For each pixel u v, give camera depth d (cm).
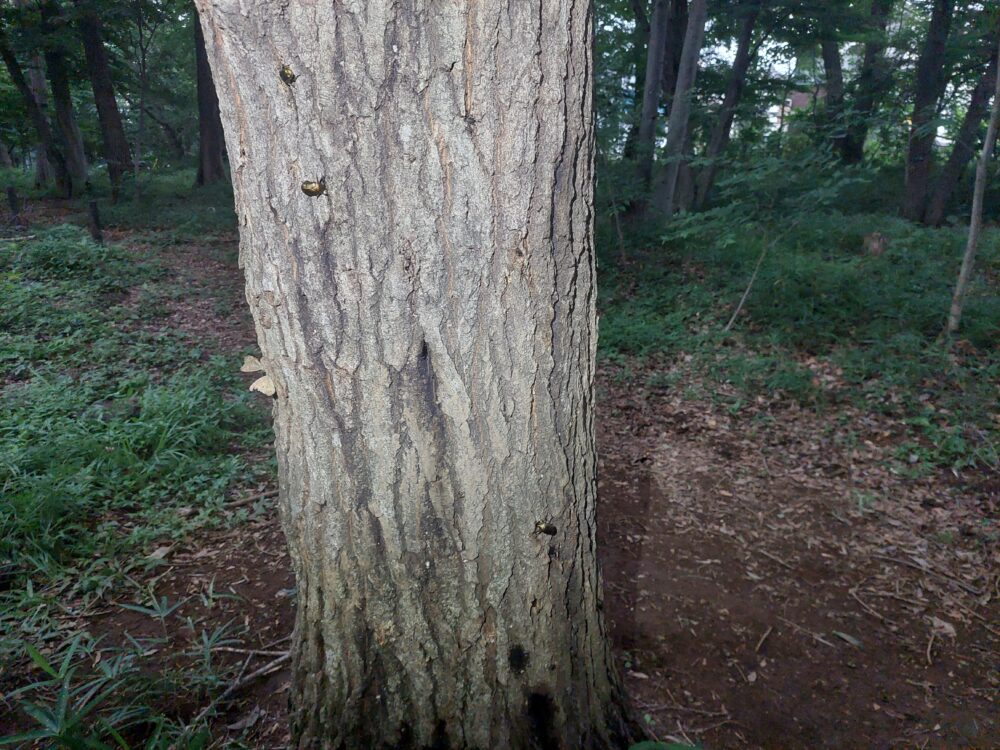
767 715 239
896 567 336
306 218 130
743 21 1538
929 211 1277
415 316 135
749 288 694
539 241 136
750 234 945
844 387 554
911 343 598
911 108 1334
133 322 710
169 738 209
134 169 1617
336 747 168
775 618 294
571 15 129
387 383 139
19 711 224
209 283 886
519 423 146
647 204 1134
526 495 151
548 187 134
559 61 129
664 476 435
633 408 551
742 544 356
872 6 1494
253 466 420
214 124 1861
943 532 364
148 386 522
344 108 122
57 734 181
